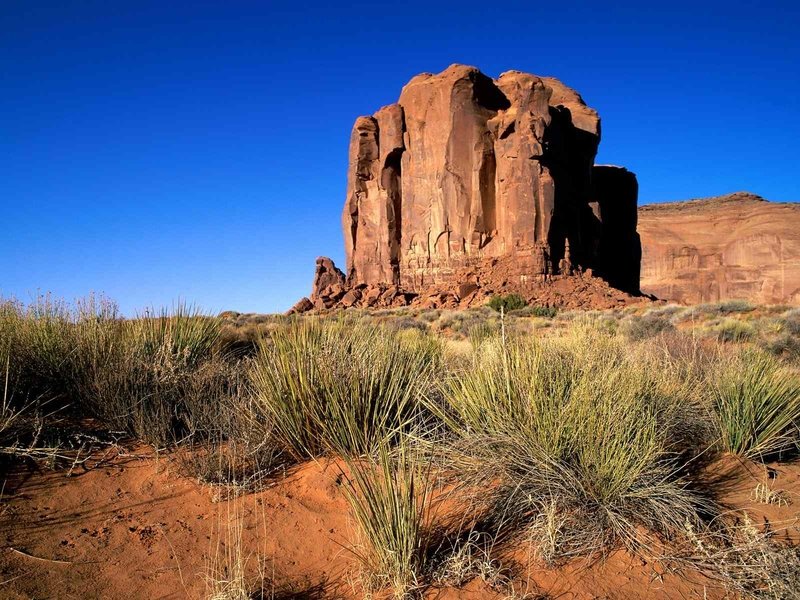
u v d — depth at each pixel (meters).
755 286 123.50
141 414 4.37
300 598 2.64
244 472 3.85
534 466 3.56
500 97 71.31
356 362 4.76
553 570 2.88
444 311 43.34
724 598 2.73
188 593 2.62
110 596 2.58
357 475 3.07
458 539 2.99
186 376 5.29
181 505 3.45
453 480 3.78
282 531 3.22
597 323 7.50
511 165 63.28
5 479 3.48
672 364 6.54
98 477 3.70
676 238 136.12
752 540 3.07
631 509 3.29
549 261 59.66
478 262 66.12
